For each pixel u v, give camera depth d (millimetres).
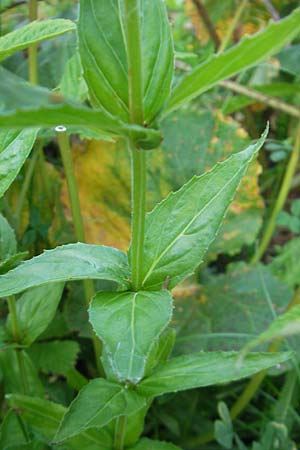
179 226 346
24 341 415
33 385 432
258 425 516
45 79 597
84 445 396
